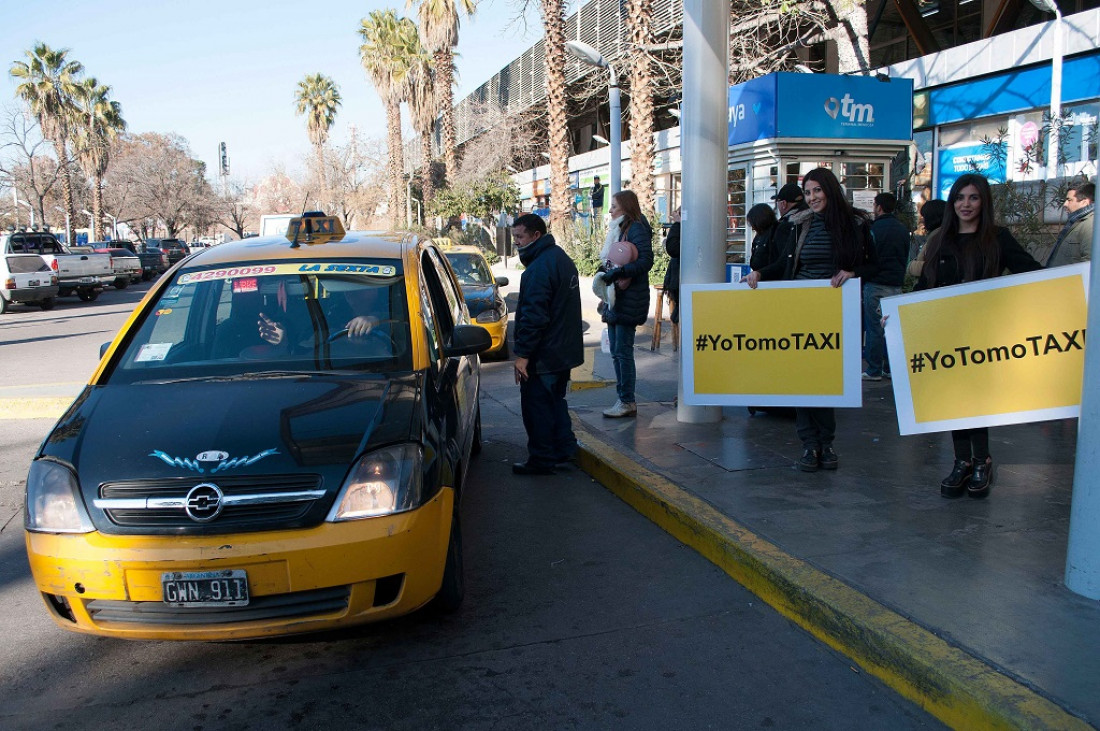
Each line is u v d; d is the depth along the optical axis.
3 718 3.21
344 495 3.32
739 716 3.11
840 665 3.44
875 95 9.48
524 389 6.12
